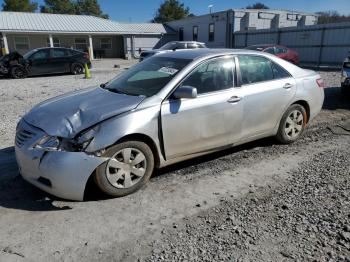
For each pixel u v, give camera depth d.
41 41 33.66
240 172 4.43
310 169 4.50
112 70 21.75
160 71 4.35
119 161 3.66
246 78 4.73
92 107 3.78
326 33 22.91
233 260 2.72
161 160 4.02
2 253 2.82
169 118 3.91
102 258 2.77
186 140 4.14
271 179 4.21
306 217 3.31
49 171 3.38
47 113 3.82
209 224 3.23
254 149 5.29
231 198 3.74
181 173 4.39
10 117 7.70
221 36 33.66
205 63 4.37
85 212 3.46
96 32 34.50
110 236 3.06
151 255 2.80
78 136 3.44
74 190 3.43
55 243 2.96
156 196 3.79
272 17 33.62
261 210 3.46
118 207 3.55
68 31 32.78
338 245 2.88
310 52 24.34
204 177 4.28
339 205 3.53
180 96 3.94
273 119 5.11
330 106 8.58
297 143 5.60
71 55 18.62
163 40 40.97
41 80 15.94
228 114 4.45
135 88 4.28
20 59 16.86
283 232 3.08
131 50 38.59
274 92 4.97
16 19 32.62
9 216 3.38
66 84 14.16
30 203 3.63
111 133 3.51
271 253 2.80
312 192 3.82
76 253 2.83
